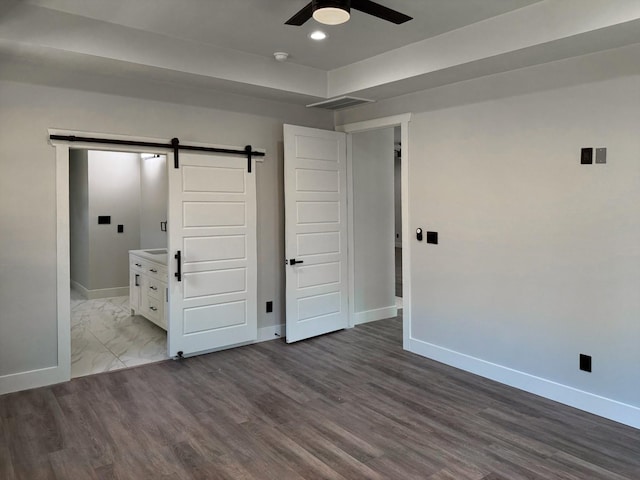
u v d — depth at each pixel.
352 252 5.49
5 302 3.60
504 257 3.80
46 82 3.67
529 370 3.67
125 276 7.48
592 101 3.22
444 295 4.31
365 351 4.69
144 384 3.83
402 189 4.66
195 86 4.30
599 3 2.77
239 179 4.70
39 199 3.69
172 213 4.30
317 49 4.03
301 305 4.99
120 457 2.74
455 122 4.14
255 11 3.22
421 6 3.11
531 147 3.58
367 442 2.91
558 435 2.98
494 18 3.29
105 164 7.24
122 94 4.01
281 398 3.57
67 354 3.87
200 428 3.09
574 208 3.35
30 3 3.12
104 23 3.42
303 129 4.92
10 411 3.33
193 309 4.46
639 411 3.07
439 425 3.13
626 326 3.11
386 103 4.79
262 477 2.54
